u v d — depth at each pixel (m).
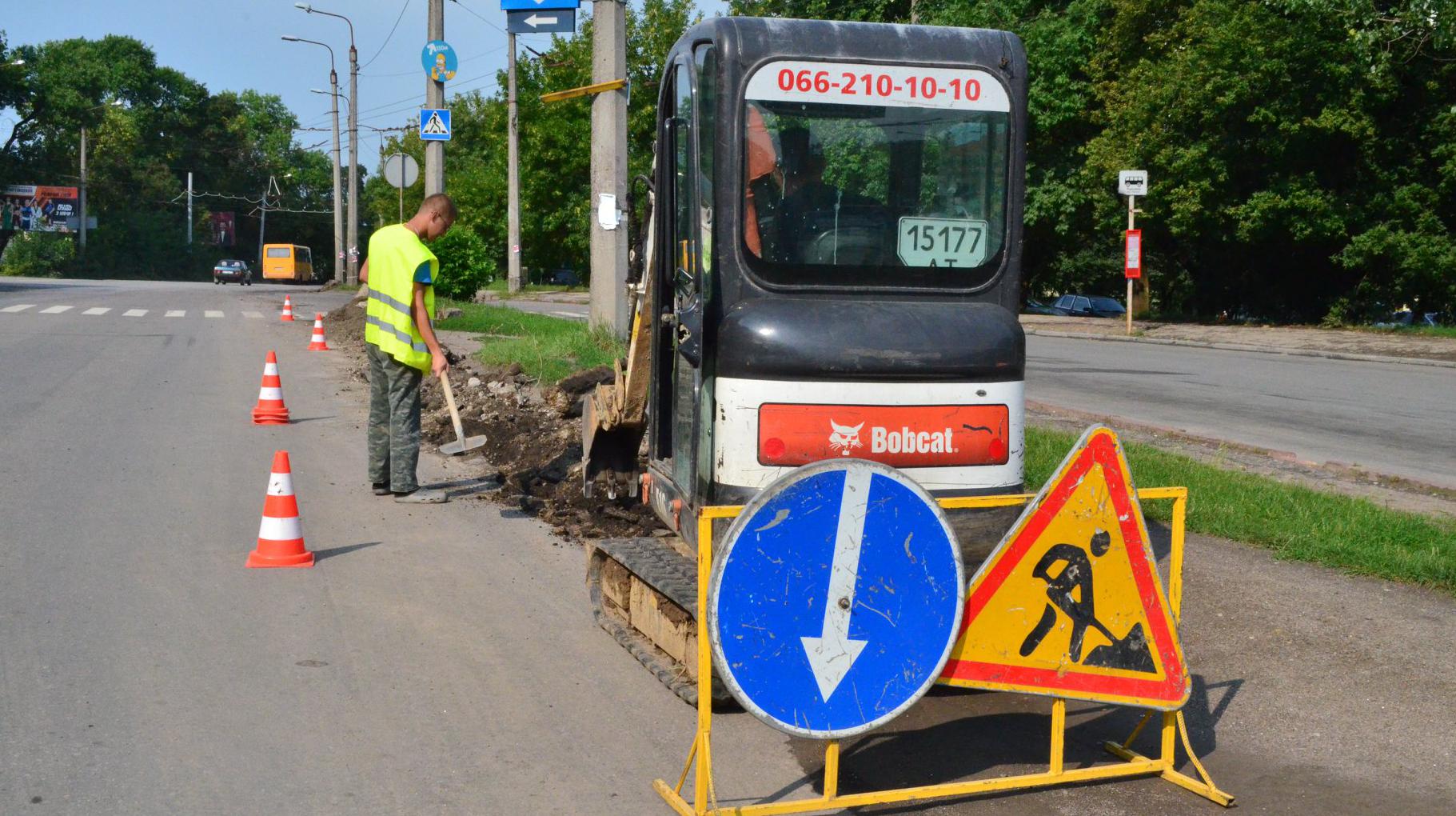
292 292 42.47
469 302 27.70
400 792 4.23
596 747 4.67
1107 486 4.36
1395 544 7.53
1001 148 5.38
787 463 4.89
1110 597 4.39
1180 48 31.55
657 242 6.07
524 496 8.97
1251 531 7.87
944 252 5.32
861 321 5.00
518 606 6.43
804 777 4.50
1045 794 4.46
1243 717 5.23
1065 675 4.35
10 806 4.03
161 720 4.79
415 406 8.76
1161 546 7.74
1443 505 9.05
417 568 7.10
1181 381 17.34
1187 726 5.14
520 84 52.59
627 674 5.49
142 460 9.92
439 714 4.96
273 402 12.00
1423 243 27.42
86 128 85.75
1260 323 31.62
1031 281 44.78
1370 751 4.88
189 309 28.88
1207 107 29.55
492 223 57.19
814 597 3.98
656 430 6.40
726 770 4.53
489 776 4.39
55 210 81.50
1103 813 4.30
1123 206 34.12
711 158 5.18
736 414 4.93
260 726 4.77
